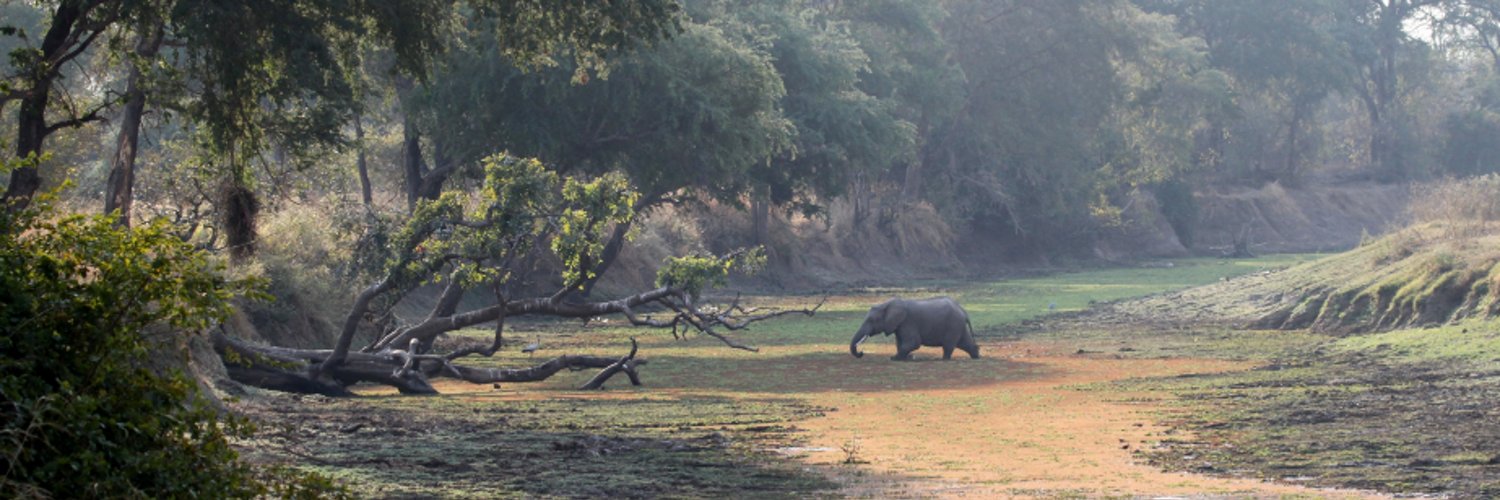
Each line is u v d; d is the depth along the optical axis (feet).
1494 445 55.47
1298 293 134.51
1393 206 375.45
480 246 84.12
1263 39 352.90
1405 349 100.48
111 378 26.94
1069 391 83.87
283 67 80.02
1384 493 44.96
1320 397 75.46
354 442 55.83
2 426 25.16
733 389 87.97
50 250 28.37
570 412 71.51
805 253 235.40
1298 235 355.15
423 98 124.88
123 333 27.40
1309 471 50.21
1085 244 298.56
